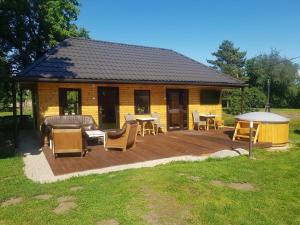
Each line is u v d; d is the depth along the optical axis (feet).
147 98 45.14
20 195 17.17
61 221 13.47
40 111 36.91
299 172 22.18
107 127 41.60
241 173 21.52
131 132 30.32
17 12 52.95
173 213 14.26
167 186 17.47
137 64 46.68
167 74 45.85
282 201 16.46
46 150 30.32
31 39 60.34
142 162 25.55
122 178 19.29
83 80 36.06
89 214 14.05
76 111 39.63
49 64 37.58
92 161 25.21
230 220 13.94
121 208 14.60
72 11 64.54
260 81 162.09
